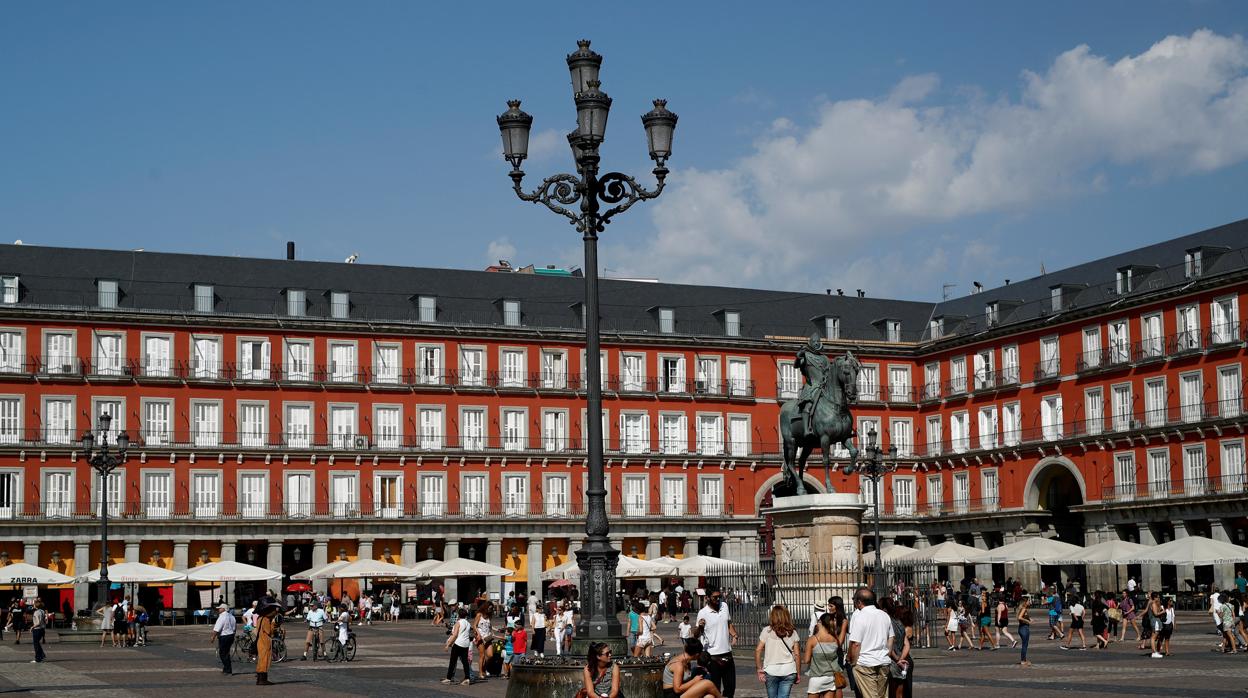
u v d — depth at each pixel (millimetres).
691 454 95312
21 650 53031
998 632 48125
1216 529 76688
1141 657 41438
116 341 84000
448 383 91000
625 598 76500
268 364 87188
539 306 95812
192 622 83688
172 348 85188
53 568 81750
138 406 84125
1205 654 42312
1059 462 87812
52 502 81938
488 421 91750
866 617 20453
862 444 99500
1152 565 79750
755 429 97812
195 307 86562
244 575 71062
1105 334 85562
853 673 20531
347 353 89125
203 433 85438
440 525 89438
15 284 82438
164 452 84125
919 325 105688
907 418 100938
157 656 48469
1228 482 77062
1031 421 90688
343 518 87562
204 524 84438
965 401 96938
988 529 93312
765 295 103625
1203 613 71125
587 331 23953
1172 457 80438
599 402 23859
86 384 83062
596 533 23484
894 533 99562
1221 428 77312
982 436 95250
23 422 81562
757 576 40781
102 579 56844
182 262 89375
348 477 88562
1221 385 77812
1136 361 82750
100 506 82812
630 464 94312
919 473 100688
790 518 38938
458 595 91500
